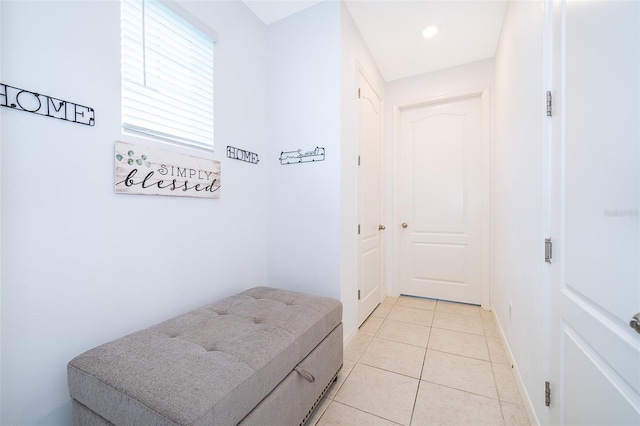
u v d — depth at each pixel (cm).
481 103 278
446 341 209
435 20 213
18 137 94
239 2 192
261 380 95
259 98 212
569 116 94
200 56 163
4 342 92
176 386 82
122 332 125
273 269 219
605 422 73
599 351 76
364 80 244
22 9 94
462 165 291
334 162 192
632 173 62
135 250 130
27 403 97
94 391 88
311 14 199
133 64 129
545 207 113
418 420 131
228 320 129
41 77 99
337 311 157
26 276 96
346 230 202
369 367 175
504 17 205
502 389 153
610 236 71
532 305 131
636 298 61
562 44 99
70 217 107
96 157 115
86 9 111
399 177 316
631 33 61
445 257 301
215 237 175
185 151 154
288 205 211
